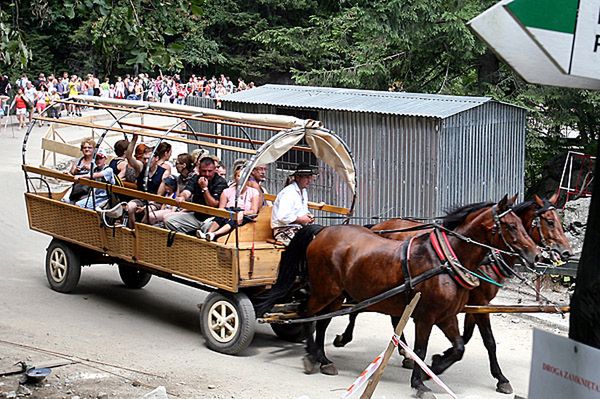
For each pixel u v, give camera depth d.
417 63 21.11
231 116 11.67
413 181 15.63
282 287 10.62
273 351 11.38
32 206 14.26
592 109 19.22
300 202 11.36
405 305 9.71
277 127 11.17
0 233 18.14
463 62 20.66
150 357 10.73
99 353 10.78
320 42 21.95
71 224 13.47
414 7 18.97
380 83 21.00
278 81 50.81
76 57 48.66
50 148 21.55
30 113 36.72
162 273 12.20
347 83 20.52
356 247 10.09
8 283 14.36
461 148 15.70
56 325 12.03
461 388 10.05
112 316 12.71
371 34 19.73
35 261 16.03
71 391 9.13
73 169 13.79
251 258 10.73
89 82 40.91
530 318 13.30
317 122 11.01
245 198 11.27
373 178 16.06
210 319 11.15
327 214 16.33
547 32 2.30
